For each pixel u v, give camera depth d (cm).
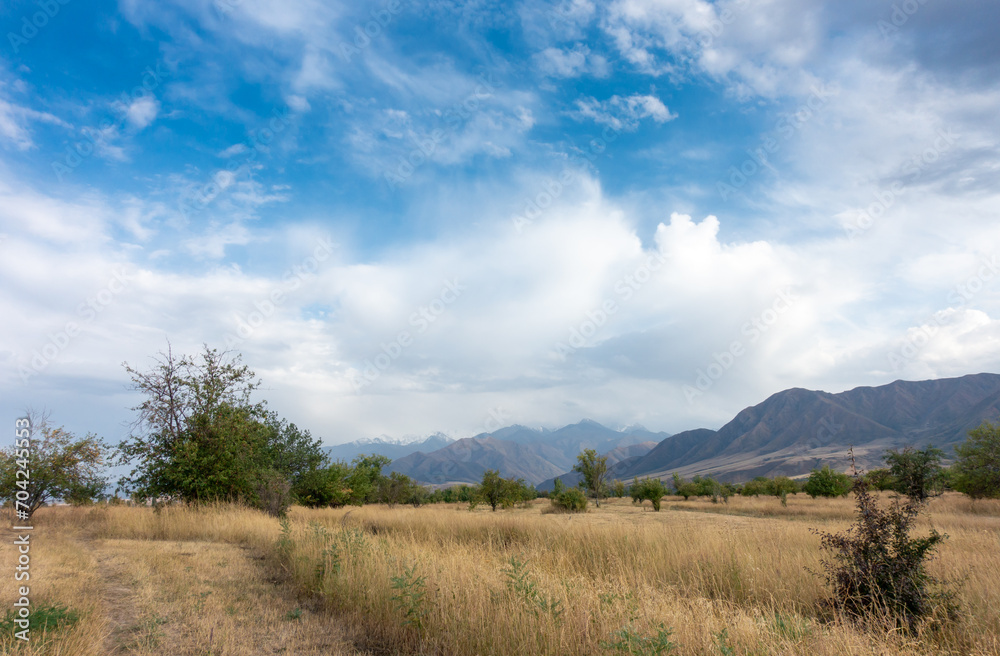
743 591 834
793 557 962
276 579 981
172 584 894
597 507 4812
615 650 490
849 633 553
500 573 783
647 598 672
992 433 3041
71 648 520
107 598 791
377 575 806
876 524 744
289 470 3531
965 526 1808
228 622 686
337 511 2769
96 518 1858
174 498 2116
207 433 2188
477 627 606
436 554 976
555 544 1248
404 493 5284
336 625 703
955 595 682
